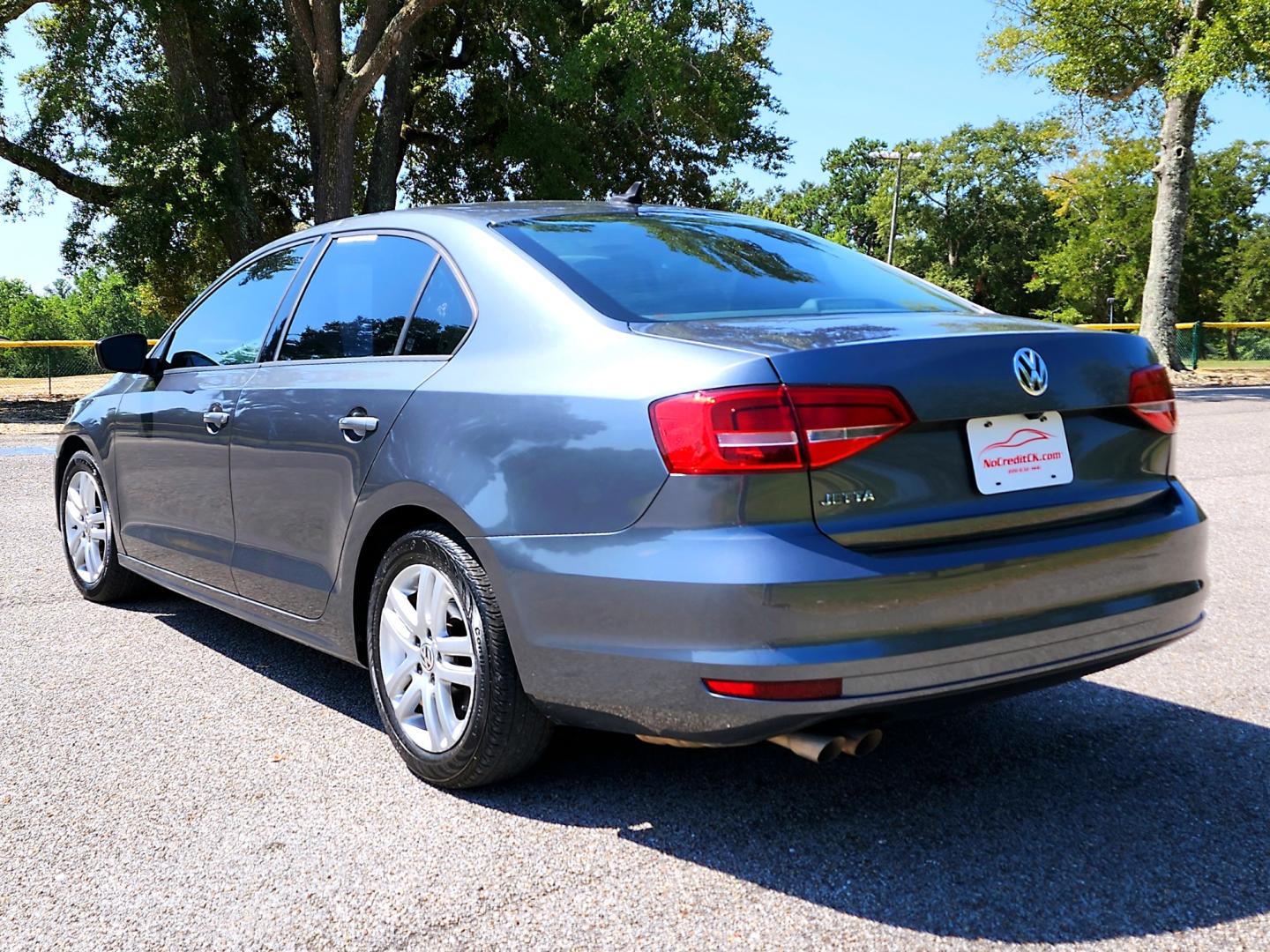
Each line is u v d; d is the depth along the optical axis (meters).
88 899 2.37
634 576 2.35
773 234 3.58
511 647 2.65
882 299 3.08
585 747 3.21
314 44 22.22
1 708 3.59
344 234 3.67
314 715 3.52
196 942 2.19
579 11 24.16
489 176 30.56
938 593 2.32
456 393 2.83
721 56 23.12
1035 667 2.46
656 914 2.27
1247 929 2.18
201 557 3.98
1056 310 72.88
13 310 111.06
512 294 2.90
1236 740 3.20
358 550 3.12
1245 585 5.09
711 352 2.40
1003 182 75.19
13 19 21.67
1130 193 62.66
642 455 2.38
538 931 2.21
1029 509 2.50
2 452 11.22
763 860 2.50
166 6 20.56
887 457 2.34
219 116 24.00
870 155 41.16
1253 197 66.81
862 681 2.25
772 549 2.23
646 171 28.62
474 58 27.84
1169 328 25.75
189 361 4.24
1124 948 2.12
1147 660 4.01
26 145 21.78
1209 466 9.05
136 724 3.44
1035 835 2.61
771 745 3.21
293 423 3.37
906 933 2.18
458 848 2.58
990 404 2.44
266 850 2.58
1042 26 24.97
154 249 21.38
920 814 2.73
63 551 6.20
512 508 2.60
